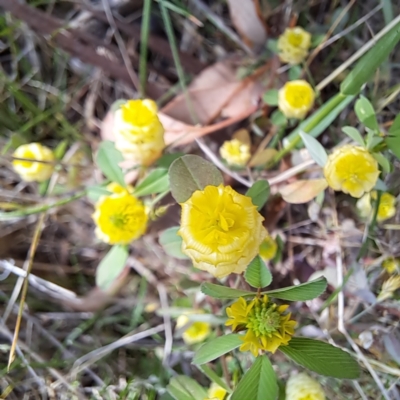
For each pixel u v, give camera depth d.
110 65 0.10
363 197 0.08
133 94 0.11
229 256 0.05
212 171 0.07
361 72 0.07
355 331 0.09
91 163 0.11
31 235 0.11
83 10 0.11
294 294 0.06
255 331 0.06
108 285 0.09
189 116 0.10
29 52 0.11
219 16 0.11
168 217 0.09
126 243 0.08
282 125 0.09
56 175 0.10
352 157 0.07
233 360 0.08
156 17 0.11
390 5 0.09
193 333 0.09
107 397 0.09
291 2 0.10
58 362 0.09
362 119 0.07
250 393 0.06
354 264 0.08
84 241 0.11
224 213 0.05
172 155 0.08
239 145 0.09
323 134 0.10
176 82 0.11
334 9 0.10
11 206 0.10
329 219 0.09
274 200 0.09
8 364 0.08
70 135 0.11
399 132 0.07
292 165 0.09
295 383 0.07
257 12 0.10
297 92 0.08
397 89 0.09
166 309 0.09
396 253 0.09
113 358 0.10
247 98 0.10
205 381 0.09
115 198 0.08
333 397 0.08
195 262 0.06
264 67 0.10
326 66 0.10
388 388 0.08
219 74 0.10
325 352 0.06
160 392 0.09
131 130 0.07
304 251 0.09
